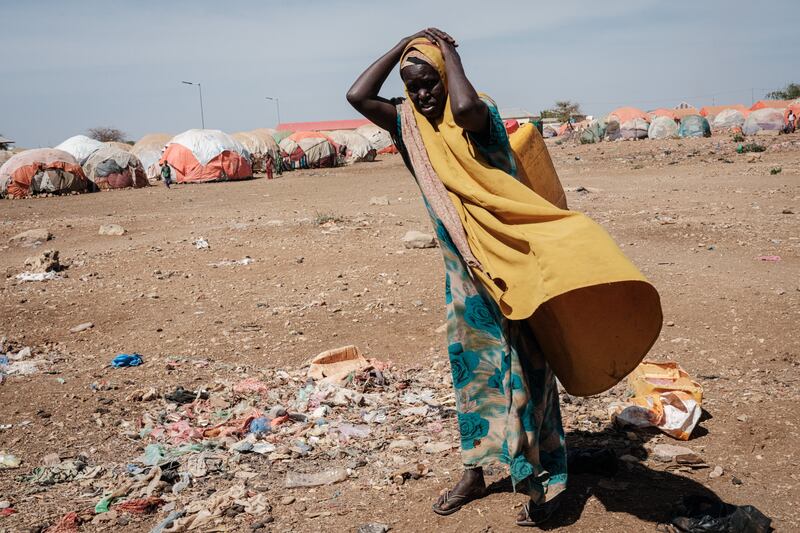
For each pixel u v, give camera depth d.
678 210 15.19
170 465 4.38
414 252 11.68
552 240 3.03
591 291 3.22
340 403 5.46
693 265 10.03
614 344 3.32
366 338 7.36
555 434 3.55
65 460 4.55
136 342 7.54
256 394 5.79
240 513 3.76
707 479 3.96
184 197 26.45
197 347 7.25
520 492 3.84
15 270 11.55
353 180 31.20
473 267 3.25
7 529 3.60
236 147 36.25
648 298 3.12
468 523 3.56
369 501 3.86
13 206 25.25
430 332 7.47
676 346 6.61
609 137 45.91
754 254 10.57
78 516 3.75
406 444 4.61
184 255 12.30
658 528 3.44
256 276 10.56
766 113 42.03
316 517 3.69
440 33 3.34
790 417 4.73
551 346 3.46
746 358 6.19
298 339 7.40
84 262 12.10
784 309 7.56
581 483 3.96
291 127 91.06
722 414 4.88
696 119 41.84
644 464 4.18
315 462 4.43
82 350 7.32
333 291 9.40
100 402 5.59
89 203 25.36
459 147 3.27
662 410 4.63
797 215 13.71
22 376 6.30
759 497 3.72
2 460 4.51
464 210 3.33
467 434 3.61
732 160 26.28
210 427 5.09
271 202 22.52
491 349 3.51
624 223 13.70
